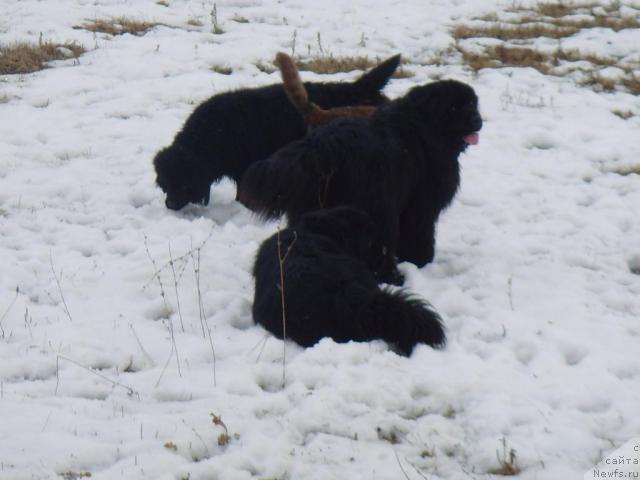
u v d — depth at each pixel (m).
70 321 8.58
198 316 8.86
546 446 6.41
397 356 7.79
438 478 6.07
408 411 7.03
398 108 10.10
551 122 16.08
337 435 6.64
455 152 10.29
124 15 22.94
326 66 19.16
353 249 9.14
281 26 22.72
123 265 10.05
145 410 6.99
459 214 12.18
